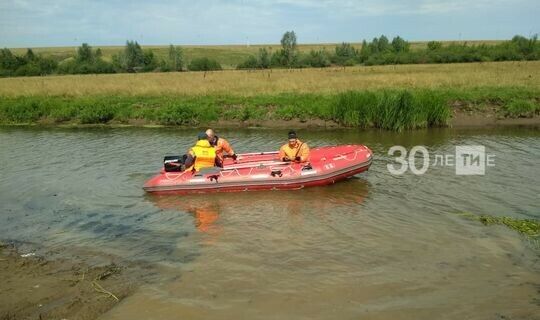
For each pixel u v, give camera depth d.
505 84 26.91
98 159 14.72
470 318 5.56
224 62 109.75
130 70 72.75
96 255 7.59
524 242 7.71
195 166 11.11
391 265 7.00
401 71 45.06
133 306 5.98
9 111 23.94
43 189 11.47
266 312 5.79
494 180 11.35
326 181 11.16
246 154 12.49
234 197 10.63
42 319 5.68
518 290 6.19
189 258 7.41
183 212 9.70
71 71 70.88
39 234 8.55
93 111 22.89
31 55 72.44
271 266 7.05
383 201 10.03
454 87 26.19
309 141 17.50
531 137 17.09
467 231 8.21
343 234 8.23
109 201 10.50
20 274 6.92
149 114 22.53
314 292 6.25
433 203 9.79
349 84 29.44
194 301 6.09
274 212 9.53
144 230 8.69
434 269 6.84
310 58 70.88
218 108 22.61
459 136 17.78
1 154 15.73
